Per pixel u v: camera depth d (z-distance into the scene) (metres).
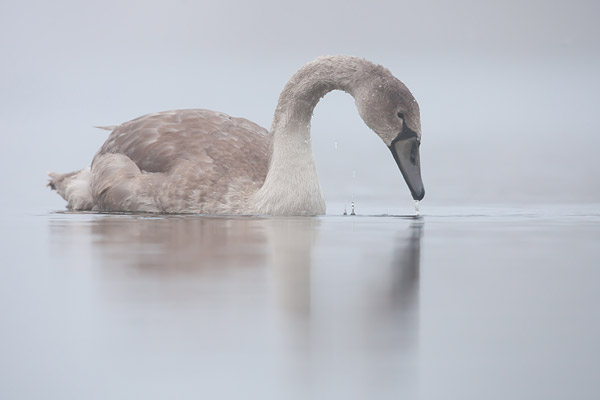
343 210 19.19
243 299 8.57
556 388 6.14
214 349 6.90
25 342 7.12
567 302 8.57
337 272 10.10
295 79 17.84
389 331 7.44
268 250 11.90
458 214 18.16
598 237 13.72
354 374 6.35
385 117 16.78
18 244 12.64
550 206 20.03
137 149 19.17
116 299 8.57
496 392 6.06
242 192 17.92
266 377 6.29
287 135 17.77
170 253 11.59
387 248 12.23
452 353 6.86
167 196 18.14
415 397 5.97
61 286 9.24
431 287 9.27
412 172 16.59
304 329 7.49
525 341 7.20
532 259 11.24
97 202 19.38
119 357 6.72
